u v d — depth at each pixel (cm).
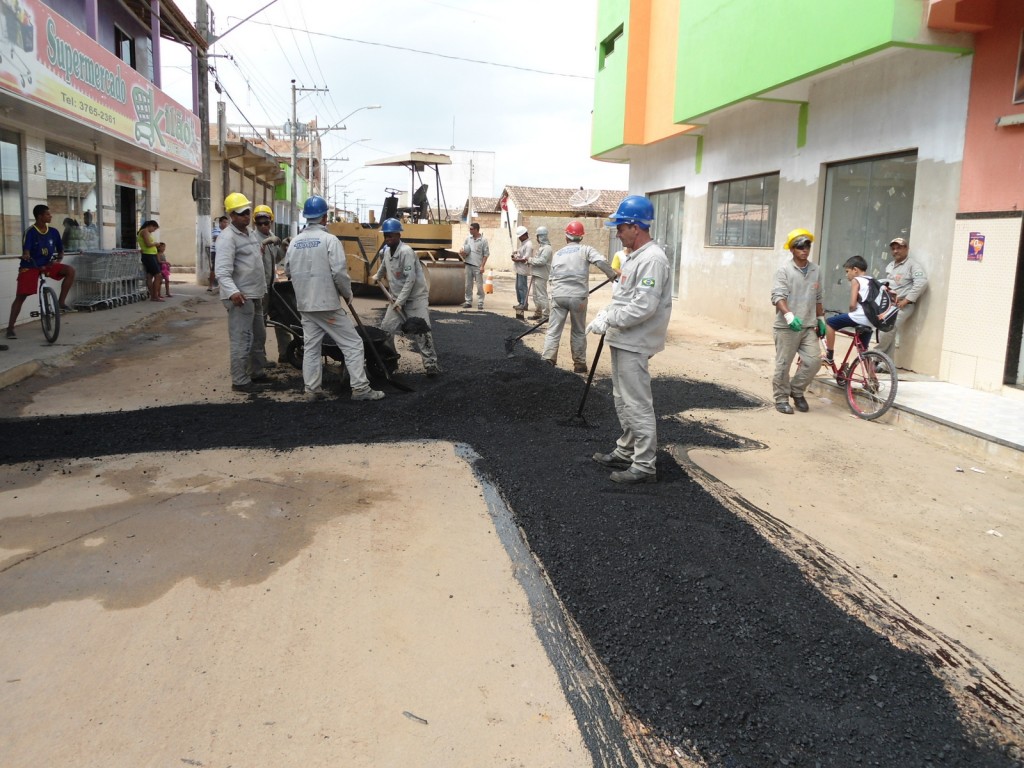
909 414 691
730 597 374
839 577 402
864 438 665
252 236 755
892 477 565
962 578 407
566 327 1290
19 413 663
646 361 512
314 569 386
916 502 516
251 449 575
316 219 698
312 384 724
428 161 1803
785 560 418
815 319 732
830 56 908
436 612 351
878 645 339
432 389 772
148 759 253
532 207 3634
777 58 1030
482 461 561
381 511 463
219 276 722
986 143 776
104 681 292
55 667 299
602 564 402
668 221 1688
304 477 518
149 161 1623
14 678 292
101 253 1318
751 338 1195
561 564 400
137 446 577
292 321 844
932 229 854
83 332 1056
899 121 908
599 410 713
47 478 507
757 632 346
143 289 1548
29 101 901
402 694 293
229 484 501
